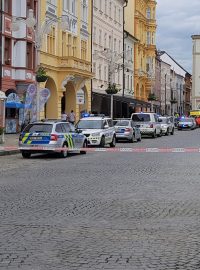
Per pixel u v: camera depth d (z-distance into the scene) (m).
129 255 6.84
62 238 7.78
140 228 8.49
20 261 6.56
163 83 113.38
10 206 10.56
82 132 28.47
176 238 7.80
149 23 85.94
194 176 16.06
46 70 42.56
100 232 8.19
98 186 13.67
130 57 73.62
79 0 50.69
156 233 8.12
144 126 44.16
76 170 17.89
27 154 23.66
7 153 24.70
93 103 55.62
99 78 58.34
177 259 6.66
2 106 32.81
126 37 71.06
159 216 9.54
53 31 44.44
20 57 38.28
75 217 9.41
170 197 11.83
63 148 23.44
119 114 63.16
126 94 71.38
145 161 21.48
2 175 16.34
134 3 76.75
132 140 36.69
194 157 23.70
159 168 18.55
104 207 10.48
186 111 152.25
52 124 23.56
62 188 13.27
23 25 38.09
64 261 6.56
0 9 36.12
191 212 9.95
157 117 46.50
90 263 6.47
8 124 38.12
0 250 7.09
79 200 11.35
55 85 45.12
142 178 15.52
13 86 38.25
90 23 54.44
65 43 47.12
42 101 31.52
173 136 48.62
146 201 11.25
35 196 11.91
